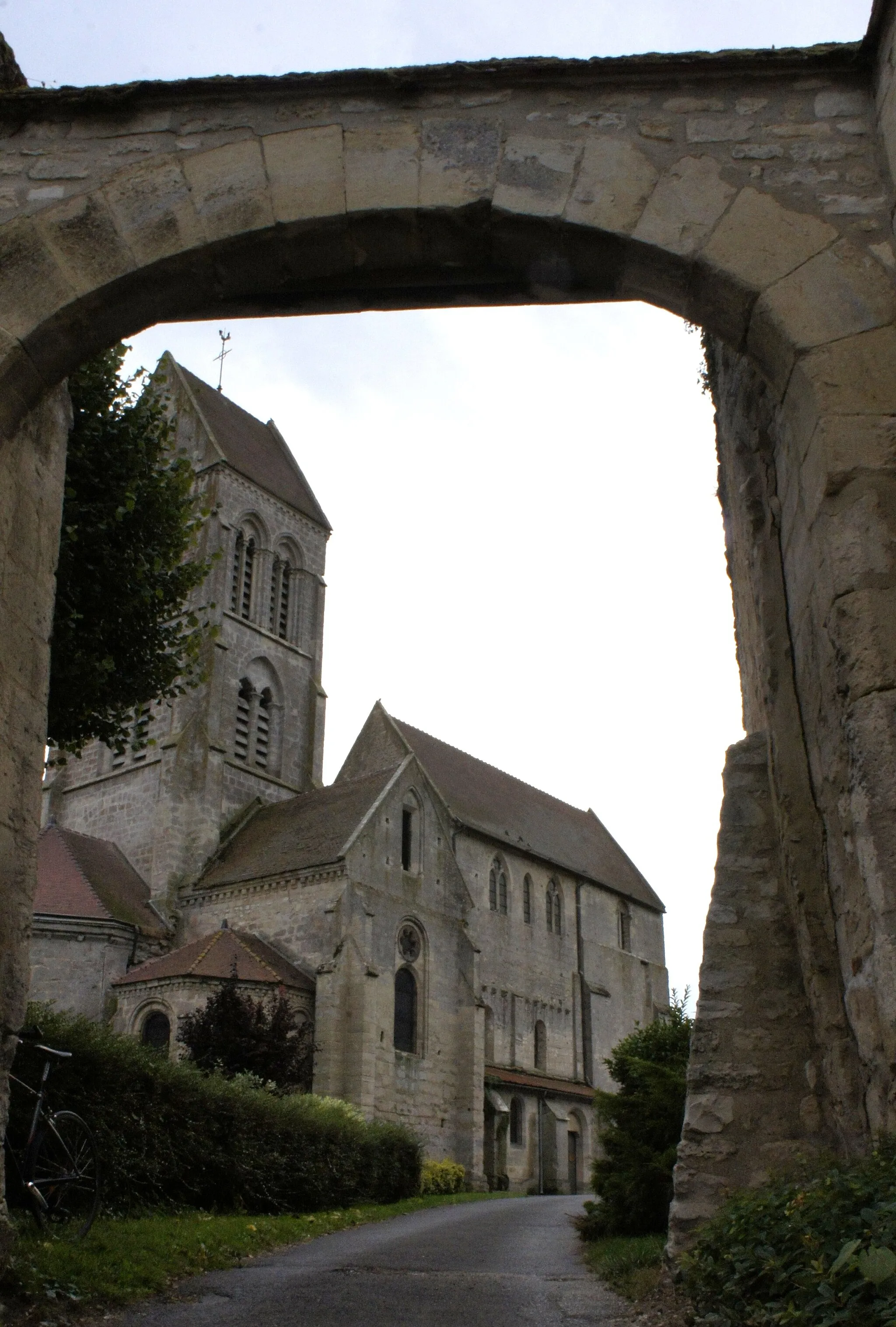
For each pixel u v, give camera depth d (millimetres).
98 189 7668
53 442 8023
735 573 10898
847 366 6781
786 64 7570
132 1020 33875
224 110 7879
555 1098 46812
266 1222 14641
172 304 7914
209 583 48250
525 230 7516
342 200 7555
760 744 9180
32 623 7520
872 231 7156
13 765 7105
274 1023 30641
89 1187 9609
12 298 7359
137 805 44531
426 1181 34062
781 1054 8266
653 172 7473
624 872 61906
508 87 7785
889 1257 3693
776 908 8641
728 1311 5133
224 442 52625
